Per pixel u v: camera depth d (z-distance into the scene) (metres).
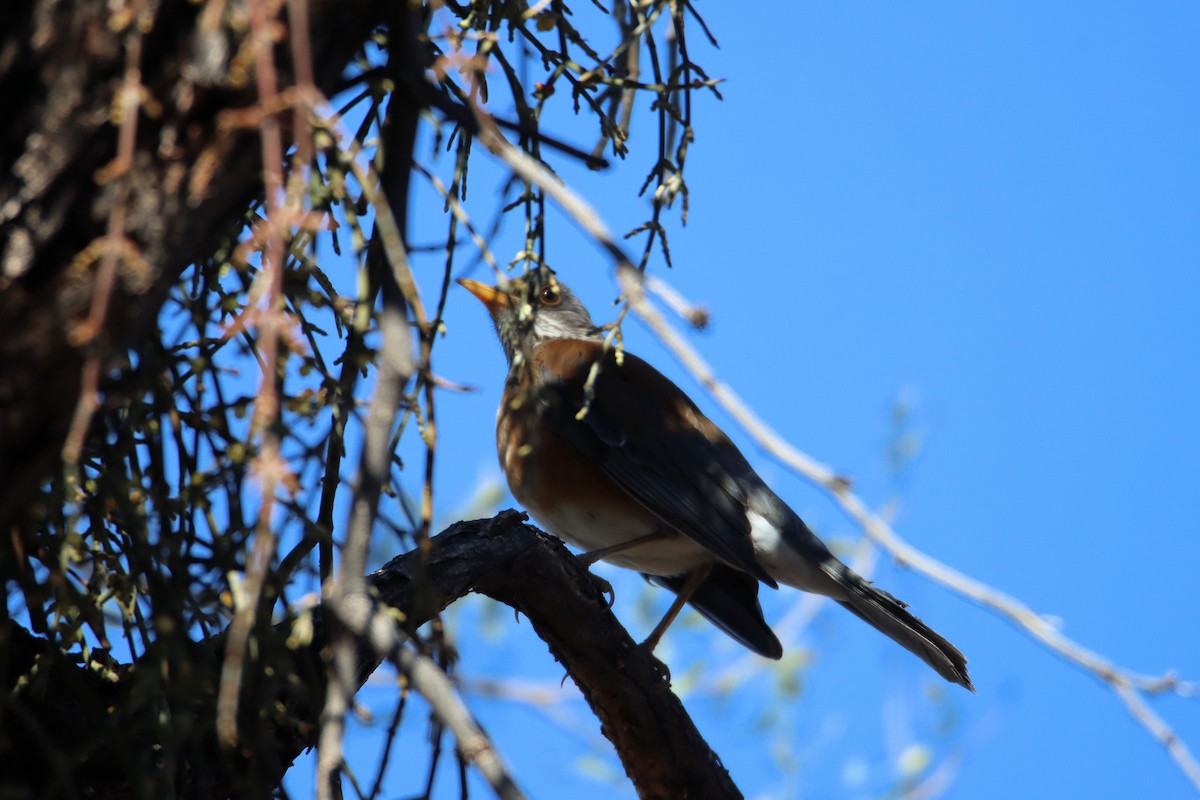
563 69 6.01
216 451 5.40
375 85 4.88
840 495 3.54
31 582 5.27
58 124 3.73
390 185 4.77
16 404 3.78
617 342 5.30
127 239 3.76
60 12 3.76
